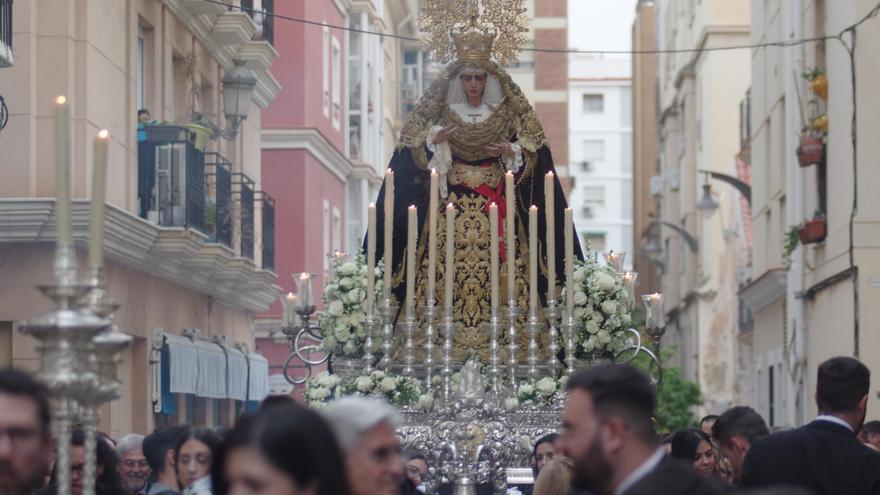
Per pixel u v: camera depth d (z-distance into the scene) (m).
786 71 35.31
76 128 23.41
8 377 7.14
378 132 52.16
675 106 66.06
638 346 17.48
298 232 41.09
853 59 28.58
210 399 33.38
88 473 7.91
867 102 28.47
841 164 29.80
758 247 42.41
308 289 17.20
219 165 29.62
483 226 17.83
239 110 30.78
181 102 30.27
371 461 7.35
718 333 55.47
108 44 24.72
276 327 41.12
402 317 18.02
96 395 7.64
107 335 7.91
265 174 41.22
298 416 6.50
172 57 29.22
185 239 26.11
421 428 16.19
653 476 6.68
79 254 23.73
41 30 23.23
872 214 28.50
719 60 55.00
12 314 23.11
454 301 17.73
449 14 17.86
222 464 6.84
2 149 22.95
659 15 74.75
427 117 17.88
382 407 7.50
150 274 27.30
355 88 49.44
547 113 80.62
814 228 31.28
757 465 11.54
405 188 18.02
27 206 22.42
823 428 11.51
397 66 61.12
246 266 30.98
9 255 23.19
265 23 36.31
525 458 16.25
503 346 17.59
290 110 41.09
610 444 7.65
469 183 17.91
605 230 127.19
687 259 60.28
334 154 45.06
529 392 16.39
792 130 34.59
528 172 17.88
